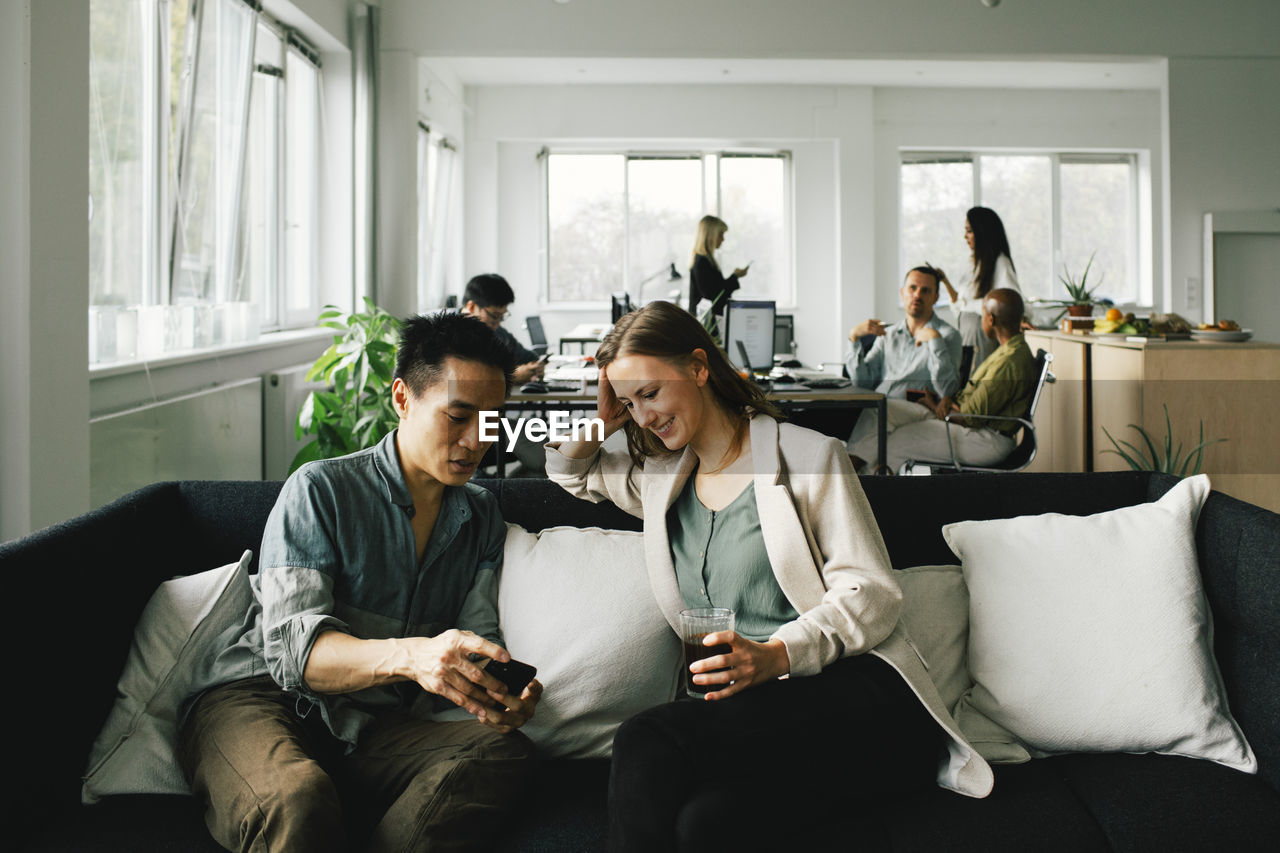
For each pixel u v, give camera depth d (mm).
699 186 9469
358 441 3922
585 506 1953
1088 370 5070
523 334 9406
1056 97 9344
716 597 1665
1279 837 1438
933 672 1778
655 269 9516
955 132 9344
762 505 1620
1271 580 1636
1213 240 6566
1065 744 1670
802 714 1405
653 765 1331
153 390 3443
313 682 1475
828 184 9383
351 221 5867
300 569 1557
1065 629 1717
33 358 2568
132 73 3615
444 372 1583
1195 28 6352
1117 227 9688
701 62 8180
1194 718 1630
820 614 1513
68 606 1523
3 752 1347
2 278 2518
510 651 1742
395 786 1516
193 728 1553
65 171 2693
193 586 1719
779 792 1359
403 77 6043
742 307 4906
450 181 8648
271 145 5203
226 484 1972
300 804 1322
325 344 5688
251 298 5070
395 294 6113
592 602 1747
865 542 1587
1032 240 9633
